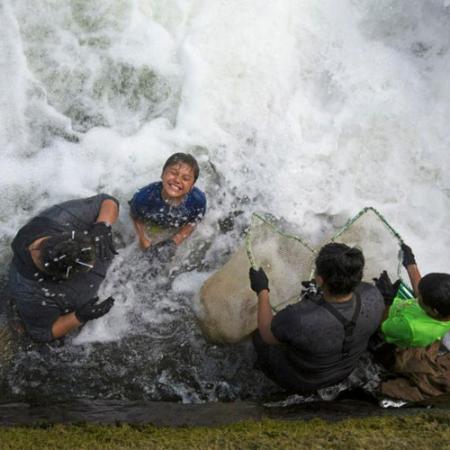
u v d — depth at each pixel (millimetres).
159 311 8320
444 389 7418
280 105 9633
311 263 8078
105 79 9500
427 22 10484
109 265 7961
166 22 9812
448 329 7230
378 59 10188
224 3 9898
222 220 8938
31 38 9484
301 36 10055
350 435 6180
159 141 9227
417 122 9852
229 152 9273
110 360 7965
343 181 9359
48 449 5887
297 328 6387
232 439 6137
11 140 9031
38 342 7707
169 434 6266
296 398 7457
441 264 9172
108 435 6234
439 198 9523
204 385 7934
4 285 8133
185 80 9523
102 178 8930
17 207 8648
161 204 8188
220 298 8031
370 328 6574
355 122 9703
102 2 9711
